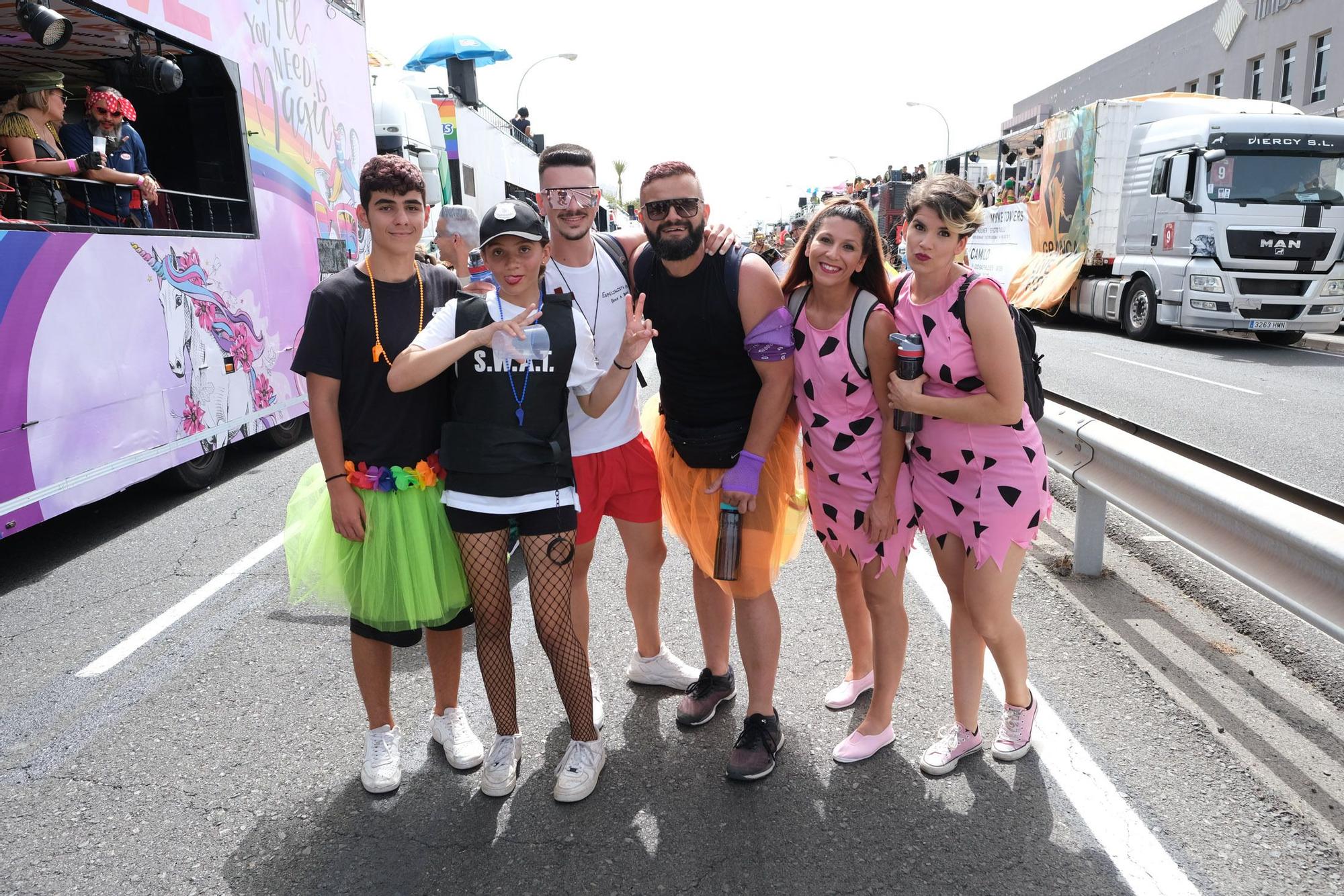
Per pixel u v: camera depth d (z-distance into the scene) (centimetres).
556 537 263
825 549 298
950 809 256
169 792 277
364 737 307
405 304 266
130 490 646
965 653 273
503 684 271
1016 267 1844
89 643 392
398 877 235
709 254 268
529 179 1816
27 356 442
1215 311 1259
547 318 258
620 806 264
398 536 261
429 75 1305
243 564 487
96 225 514
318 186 757
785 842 245
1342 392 946
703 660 362
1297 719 295
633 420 305
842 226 246
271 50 675
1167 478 318
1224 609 383
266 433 744
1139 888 221
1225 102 1425
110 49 587
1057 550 461
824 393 267
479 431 254
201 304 589
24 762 297
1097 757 276
